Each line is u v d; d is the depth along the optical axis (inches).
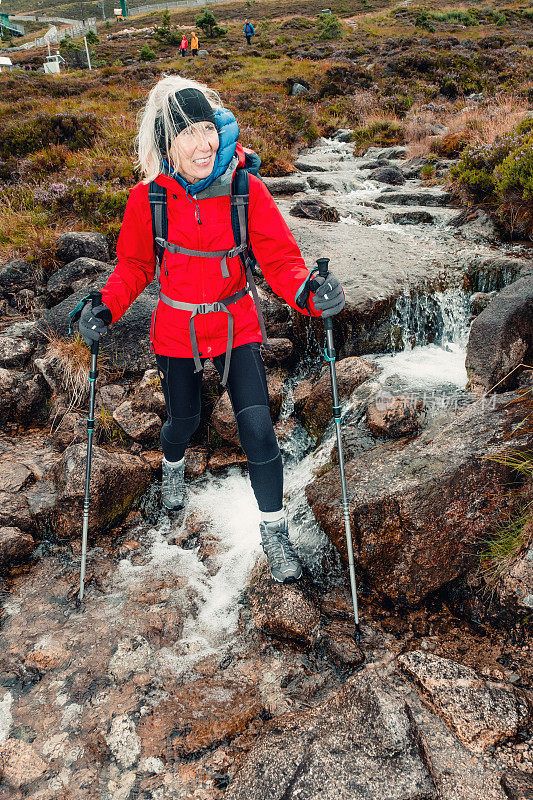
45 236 235.3
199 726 83.0
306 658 94.0
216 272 88.1
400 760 70.9
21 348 175.8
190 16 2509.8
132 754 79.3
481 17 1674.5
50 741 81.0
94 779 76.1
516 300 142.9
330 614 102.0
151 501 132.8
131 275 96.4
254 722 83.4
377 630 98.0
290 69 890.7
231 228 86.4
